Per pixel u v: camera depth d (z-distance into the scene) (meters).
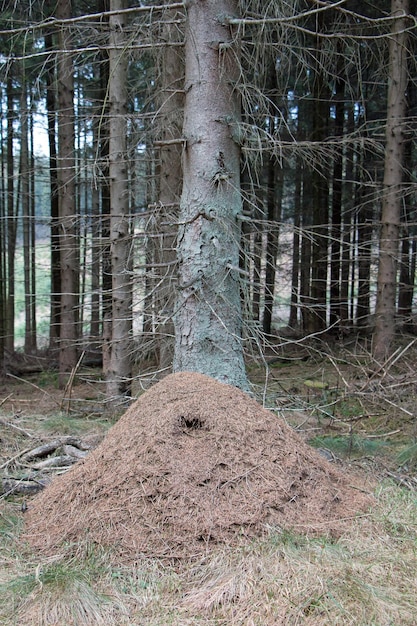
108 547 2.53
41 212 16.36
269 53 4.54
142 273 4.70
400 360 7.26
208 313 3.96
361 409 5.78
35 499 3.15
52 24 3.91
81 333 11.77
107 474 2.86
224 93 3.96
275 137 4.77
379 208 10.51
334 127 10.00
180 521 2.57
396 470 3.87
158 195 6.46
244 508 2.64
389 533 2.71
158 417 3.01
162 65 5.46
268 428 3.08
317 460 3.15
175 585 2.30
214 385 3.30
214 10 3.91
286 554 2.42
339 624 2.02
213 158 3.95
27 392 8.41
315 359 8.98
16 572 2.46
